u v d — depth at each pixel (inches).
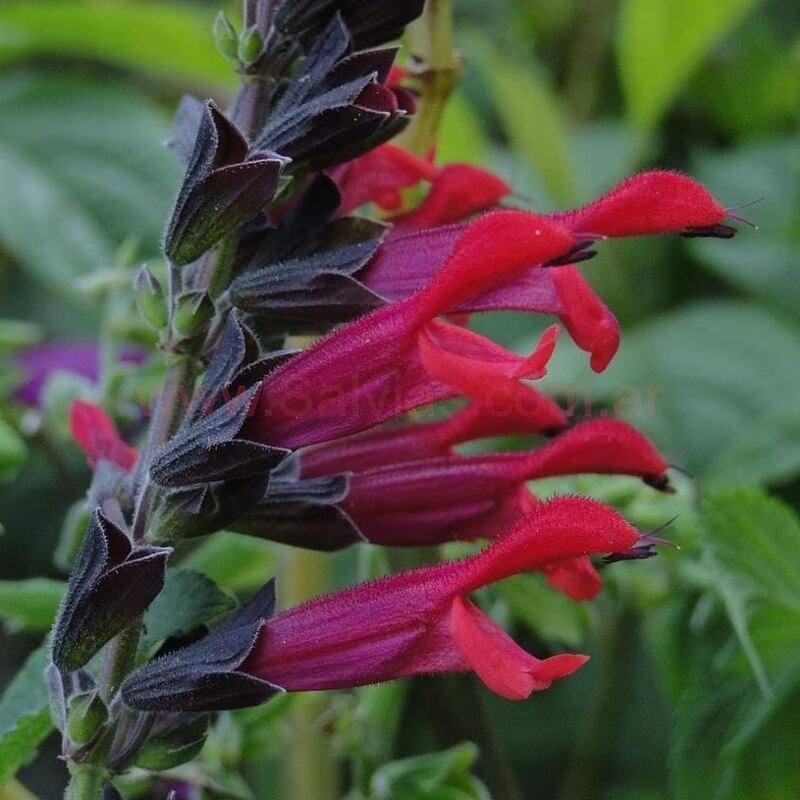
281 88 8.9
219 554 10.8
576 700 13.5
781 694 10.1
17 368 12.7
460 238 8.5
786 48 18.6
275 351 8.9
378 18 8.8
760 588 9.8
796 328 14.1
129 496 8.8
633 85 15.1
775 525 9.8
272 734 10.5
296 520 9.0
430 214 9.4
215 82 14.9
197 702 8.5
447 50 9.9
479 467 9.2
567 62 18.3
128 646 8.6
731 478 11.9
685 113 17.6
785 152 15.7
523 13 18.2
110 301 11.8
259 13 8.7
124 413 11.4
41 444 11.8
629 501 10.7
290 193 8.9
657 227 8.8
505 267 8.5
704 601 10.5
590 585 8.9
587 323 8.5
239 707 8.5
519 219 8.5
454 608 8.5
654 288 15.7
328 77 8.6
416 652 8.6
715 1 14.0
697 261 15.9
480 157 13.5
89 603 8.4
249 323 8.8
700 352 13.7
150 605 8.9
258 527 9.0
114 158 14.5
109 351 11.5
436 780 10.5
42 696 9.3
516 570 8.6
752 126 17.4
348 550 12.0
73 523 10.7
